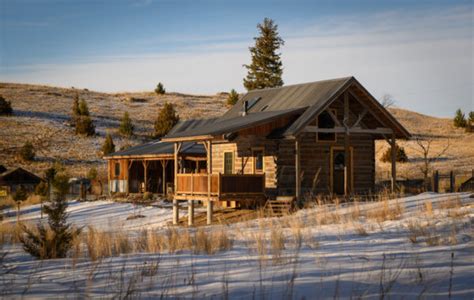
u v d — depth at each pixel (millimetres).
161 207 33188
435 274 8164
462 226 13641
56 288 8273
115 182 47906
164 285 8164
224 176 25688
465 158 57750
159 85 109000
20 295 7746
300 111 27719
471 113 83188
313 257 10422
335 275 8414
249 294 7355
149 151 42750
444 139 72938
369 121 30109
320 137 29422
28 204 40375
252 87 73250
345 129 27469
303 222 17891
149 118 86375
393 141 28812
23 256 13695
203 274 9008
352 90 27781
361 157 30109
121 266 10422
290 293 7230
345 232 14500
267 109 31203
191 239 13828
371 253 10688
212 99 105500
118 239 13742
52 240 13516
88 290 7770
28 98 93688
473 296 6879
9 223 23094
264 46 72875
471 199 20391
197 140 27453
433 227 13875
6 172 47438
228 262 10242
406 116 92500
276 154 28844
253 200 26281
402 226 14820
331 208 21656
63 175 14734
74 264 10711
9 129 73250
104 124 80062
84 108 82438
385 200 20812
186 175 27688
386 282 7727
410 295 6977
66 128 76000
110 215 32281
